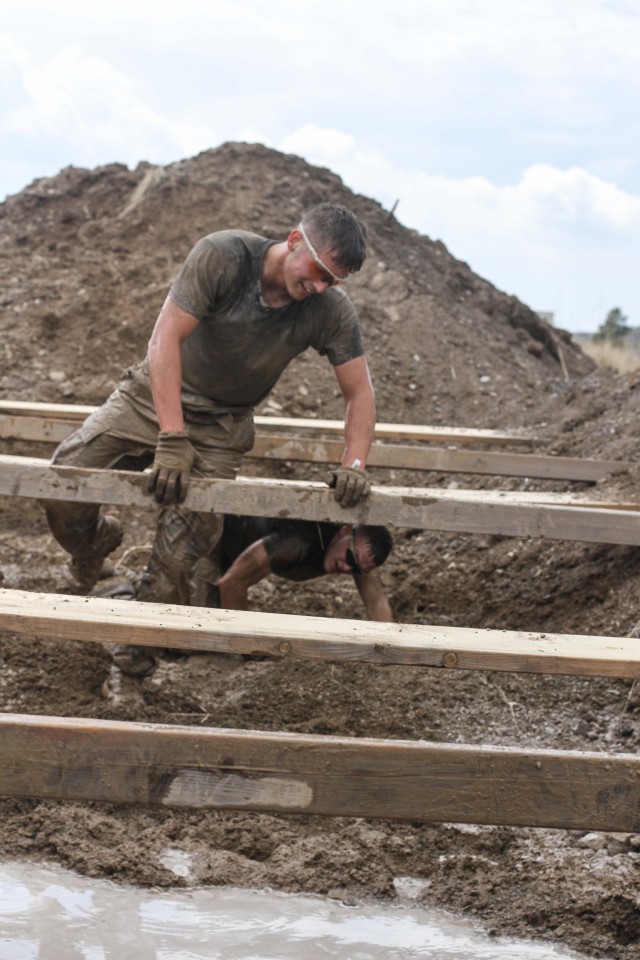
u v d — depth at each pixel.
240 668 4.93
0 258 9.88
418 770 2.67
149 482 3.96
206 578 5.09
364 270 10.52
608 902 3.25
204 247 4.03
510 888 3.37
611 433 6.88
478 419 8.58
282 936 3.05
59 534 4.62
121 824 3.57
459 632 3.17
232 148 11.78
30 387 8.06
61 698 4.31
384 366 9.13
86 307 8.92
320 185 11.61
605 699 4.55
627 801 2.68
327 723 4.32
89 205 10.89
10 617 2.98
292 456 6.01
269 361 4.32
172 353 3.98
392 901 3.30
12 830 3.47
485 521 4.29
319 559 4.95
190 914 3.13
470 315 10.62
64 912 3.09
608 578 5.29
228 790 2.65
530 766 2.67
